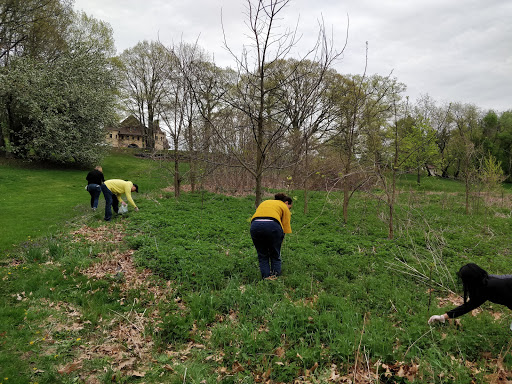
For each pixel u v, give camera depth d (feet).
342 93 28.91
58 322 13.94
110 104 85.30
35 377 10.59
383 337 11.67
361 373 10.46
